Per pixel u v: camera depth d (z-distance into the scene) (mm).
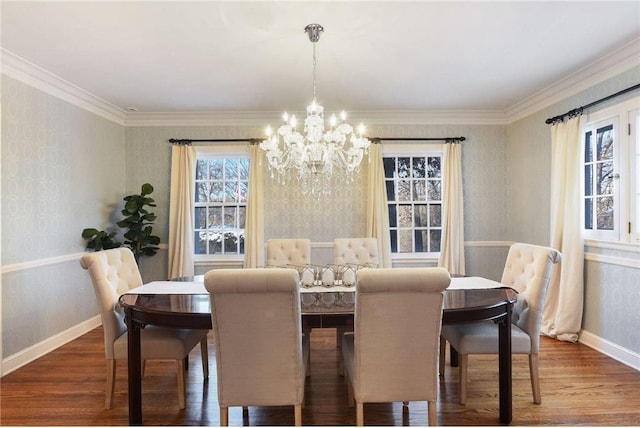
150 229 4211
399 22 2330
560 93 3559
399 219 4633
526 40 2592
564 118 3475
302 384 1811
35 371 2793
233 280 1610
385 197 4406
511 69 3119
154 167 4500
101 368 2846
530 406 2240
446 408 2244
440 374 2664
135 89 3541
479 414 2174
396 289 1660
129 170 4504
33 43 2576
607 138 3070
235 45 2627
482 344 2232
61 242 3414
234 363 1756
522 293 2439
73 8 2137
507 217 4551
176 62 2916
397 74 3211
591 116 3180
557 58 2896
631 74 2801
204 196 4641
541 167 3893
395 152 4555
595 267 3160
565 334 3301
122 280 2572
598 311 3121
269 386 1774
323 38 2533
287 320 1716
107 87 3473
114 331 2268
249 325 1719
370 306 1704
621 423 2066
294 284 1648
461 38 2555
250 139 4406
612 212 3021
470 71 3156
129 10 2164
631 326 2816
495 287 2393
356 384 1780
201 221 4629
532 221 4055
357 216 4488
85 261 2238
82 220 3723
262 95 3744
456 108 4293
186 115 4391
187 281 2697
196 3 2100
